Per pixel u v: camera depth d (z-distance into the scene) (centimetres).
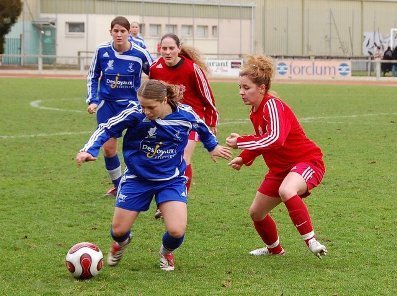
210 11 10662
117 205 1288
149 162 1262
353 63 9525
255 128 1365
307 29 11006
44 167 2445
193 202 1912
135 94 2061
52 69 9369
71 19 10381
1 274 1274
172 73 1830
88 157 1229
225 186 2133
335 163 2528
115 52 2022
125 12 10450
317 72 8269
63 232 1591
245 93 1331
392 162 2555
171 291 1172
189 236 1566
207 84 1833
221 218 1736
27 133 3319
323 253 1312
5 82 7050
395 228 1623
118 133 1259
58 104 4781
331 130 3491
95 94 2048
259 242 1518
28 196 1978
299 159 1346
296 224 1314
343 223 1672
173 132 1261
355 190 2066
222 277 1256
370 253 1416
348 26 11088
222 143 3080
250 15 10756
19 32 10238
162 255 1312
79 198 1966
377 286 1199
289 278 1247
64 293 1162
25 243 1492
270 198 1370
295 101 5166
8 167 2434
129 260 1378
